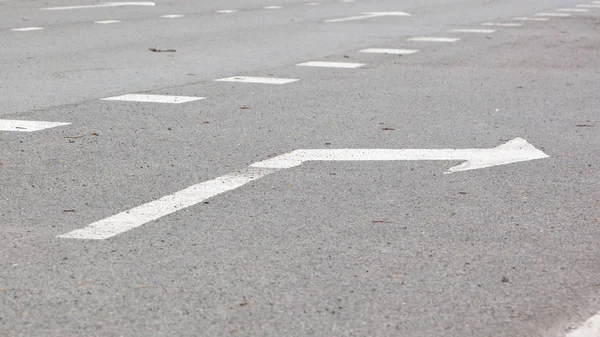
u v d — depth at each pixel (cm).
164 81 1454
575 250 670
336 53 1844
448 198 805
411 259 644
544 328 532
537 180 872
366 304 562
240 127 1098
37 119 1130
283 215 746
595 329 532
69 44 1944
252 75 1529
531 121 1161
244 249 661
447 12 2933
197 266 624
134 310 548
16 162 913
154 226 713
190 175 871
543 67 1670
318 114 1190
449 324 535
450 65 1688
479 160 948
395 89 1402
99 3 3011
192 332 519
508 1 3503
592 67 1677
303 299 568
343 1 3366
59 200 783
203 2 3167
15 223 717
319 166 914
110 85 1407
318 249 663
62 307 552
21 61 1678
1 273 606
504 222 736
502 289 590
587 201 802
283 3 3203
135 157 940
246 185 839
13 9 2736
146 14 2672
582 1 3550
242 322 533
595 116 1199
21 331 518
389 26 2433
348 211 761
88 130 1070
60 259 635
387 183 853
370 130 1092
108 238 682
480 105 1272
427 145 1015
